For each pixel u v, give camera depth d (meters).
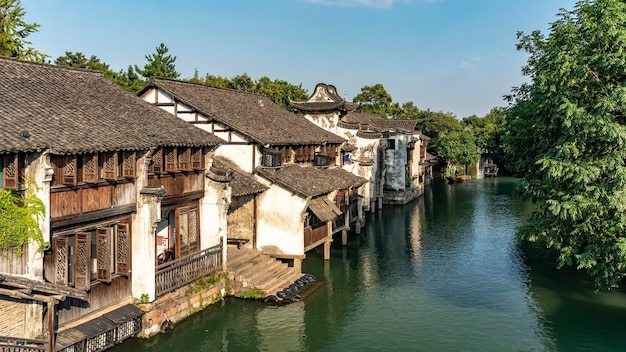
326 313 26.62
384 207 64.50
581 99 23.22
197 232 26.30
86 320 18.72
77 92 22.45
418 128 98.06
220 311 25.50
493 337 23.86
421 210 61.94
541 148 26.05
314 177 35.97
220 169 27.22
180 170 23.94
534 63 28.17
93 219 18.80
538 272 34.72
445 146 94.75
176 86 33.12
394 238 45.59
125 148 19.20
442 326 25.17
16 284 15.01
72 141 17.27
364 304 28.22
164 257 24.98
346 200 41.88
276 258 32.62
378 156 61.09
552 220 25.62
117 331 19.55
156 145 20.95
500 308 27.77
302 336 23.64
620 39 20.94
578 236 24.55
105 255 19.14
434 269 35.47
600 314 26.78
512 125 28.05
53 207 17.05
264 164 32.12
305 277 31.09
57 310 17.55
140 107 24.69
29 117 17.59
